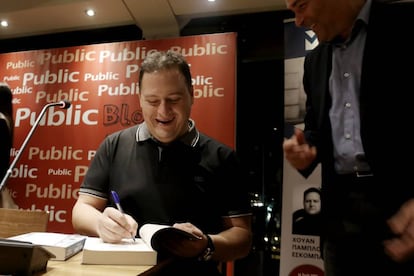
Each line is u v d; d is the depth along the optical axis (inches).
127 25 111.7
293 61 89.0
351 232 34.7
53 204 99.9
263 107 110.0
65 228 98.0
